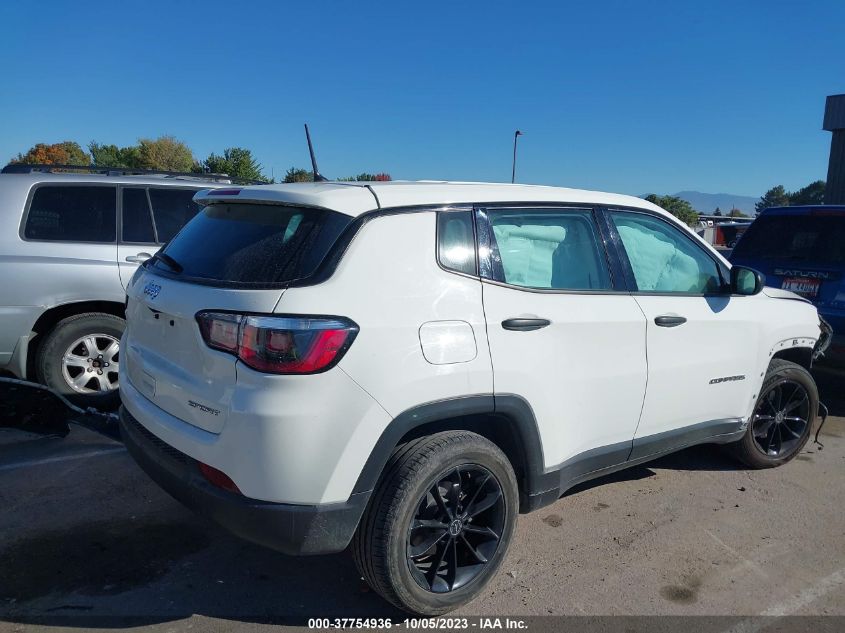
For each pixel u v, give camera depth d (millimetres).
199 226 3314
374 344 2637
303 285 2600
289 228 2826
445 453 2840
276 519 2559
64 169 5637
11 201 5004
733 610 3189
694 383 3967
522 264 3264
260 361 2510
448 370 2814
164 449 2889
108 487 4168
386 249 2795
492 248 3123
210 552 3510
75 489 4121
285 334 2502
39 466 4422
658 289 3877
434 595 2943
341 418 2576
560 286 3400
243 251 2863
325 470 2578
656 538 3838
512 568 3480
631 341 3566
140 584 3205
